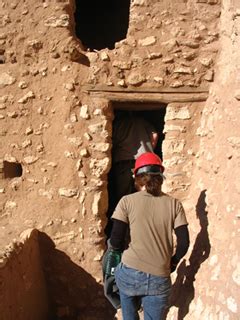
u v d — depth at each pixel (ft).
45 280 13.34
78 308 13.32
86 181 12.93
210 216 10.74
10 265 10.37
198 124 12.71
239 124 10.44
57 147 12.92
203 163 12.14
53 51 12.71
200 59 12.47
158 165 8.82
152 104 13.14
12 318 10.14
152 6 12.41
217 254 9.68
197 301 9.50
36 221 13.09
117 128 13.91
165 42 12.45
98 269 13.08
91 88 12.74
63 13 12.54
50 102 12.88
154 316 8.57
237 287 8.52
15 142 13.03
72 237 13.08
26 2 12.64
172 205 8.76
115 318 12.50
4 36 12.78
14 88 12.91
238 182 9.76
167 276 8.61
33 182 13.09
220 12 12.38
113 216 8.71
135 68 12.60
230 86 11.37
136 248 8.55
